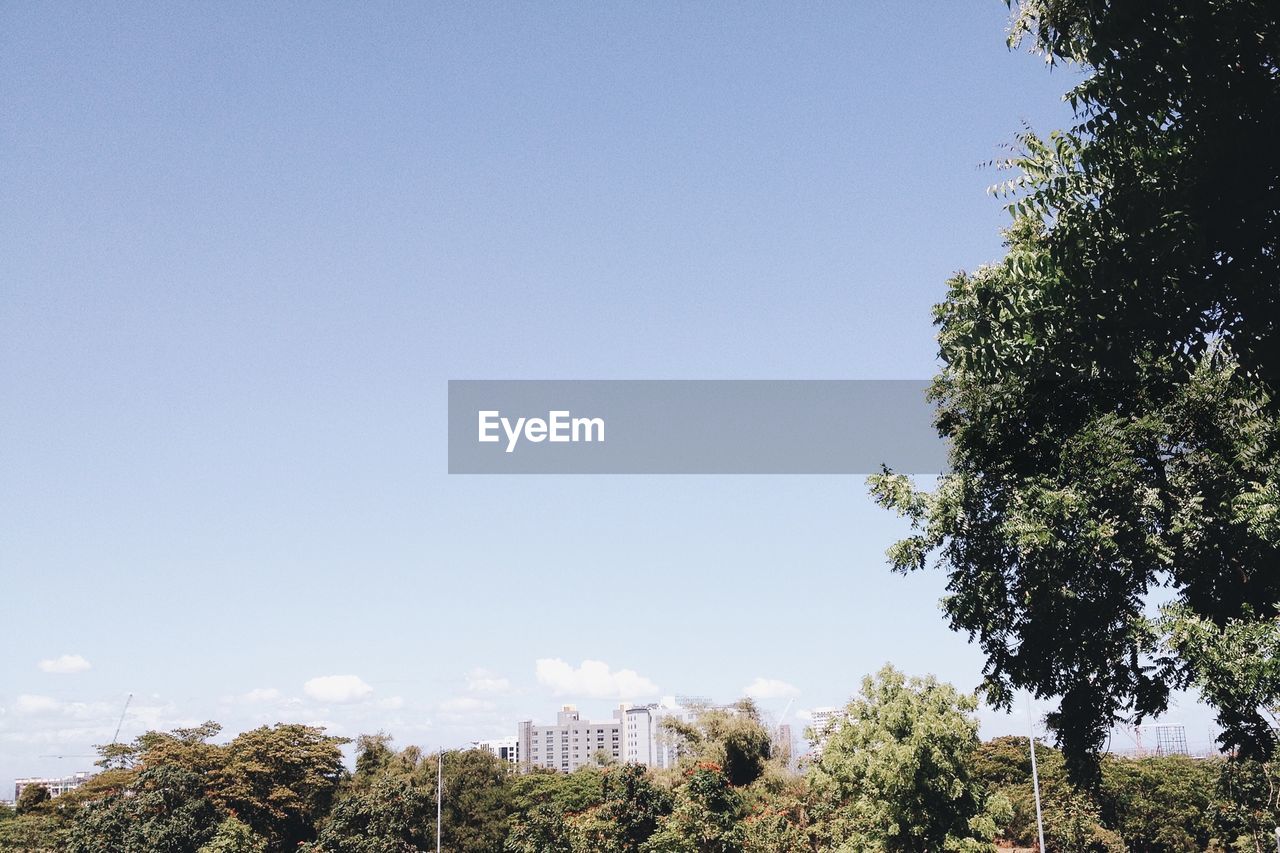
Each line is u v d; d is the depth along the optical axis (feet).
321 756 234.79
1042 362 57.57
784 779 219.61
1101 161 48.03
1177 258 46.21
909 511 72.59
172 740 245.86
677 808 169.07
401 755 257.96
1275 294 44.70
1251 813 180.04
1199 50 41.24
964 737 128.06
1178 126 45.34
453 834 232.53
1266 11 39.55
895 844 128.06
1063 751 72.84
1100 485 60.59
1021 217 61.93
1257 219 43.96
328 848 205.46
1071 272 50.70
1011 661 70.74
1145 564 62.44
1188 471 61.57
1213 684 55.21
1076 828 191.21
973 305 60.95
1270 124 41.29
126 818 178.50
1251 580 59.31
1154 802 204.74
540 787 273.95
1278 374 46.42
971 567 71.46
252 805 221.46
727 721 230.89
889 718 128.47
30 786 241.55
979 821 123.54
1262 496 55.36
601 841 179.22
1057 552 61.67
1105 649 66.23
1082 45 46.88
